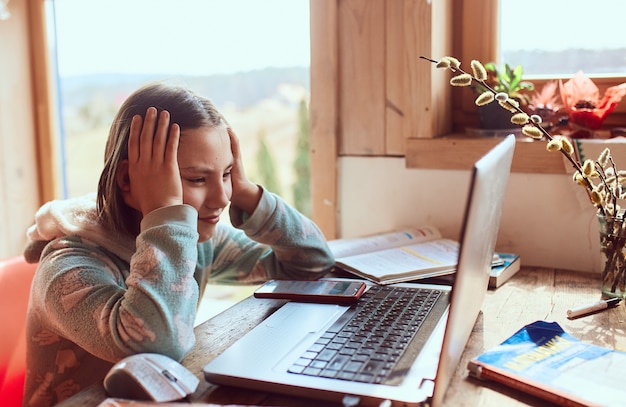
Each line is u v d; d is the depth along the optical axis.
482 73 1.07
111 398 0.72
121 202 1.01
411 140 1.47
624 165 1.26
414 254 1.30
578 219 1.34
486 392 0.74
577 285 1.20
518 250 1.41
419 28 1.42
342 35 1.51
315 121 1.56
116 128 1.00
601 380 0.74
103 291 0.90
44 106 1.85
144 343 0.83
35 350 1.02
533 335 0.88
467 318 0.80
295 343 0.85
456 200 1.45
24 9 1.81
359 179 1.55
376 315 0.95
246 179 1.17
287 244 1.21
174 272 0.88
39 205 1.89
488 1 1.51
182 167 0.96
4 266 1.22
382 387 0.71
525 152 1.36
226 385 0.77
